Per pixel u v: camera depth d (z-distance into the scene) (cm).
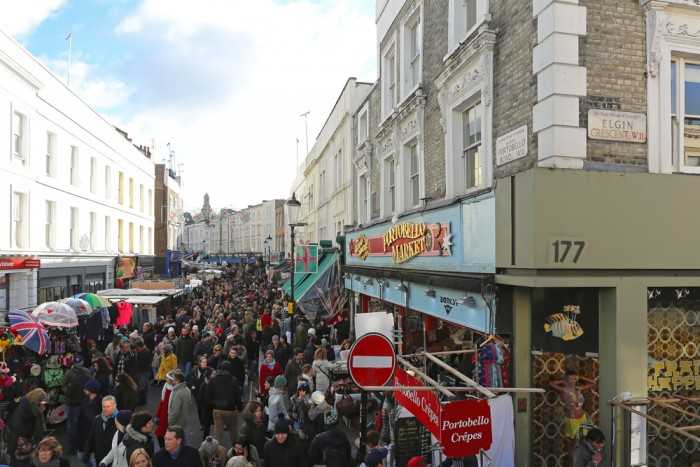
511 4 713
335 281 1839
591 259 595
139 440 575
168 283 2094
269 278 3728
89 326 1353
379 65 1467
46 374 974
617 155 623
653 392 628
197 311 1788
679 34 642
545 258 583
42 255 1848
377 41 1497
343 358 1127
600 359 632
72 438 839
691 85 668
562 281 590
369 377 491
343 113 1983
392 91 1379
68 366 1015
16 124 1698
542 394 648
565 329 638
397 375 618
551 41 609
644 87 636
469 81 834
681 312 641
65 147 2075
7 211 1611
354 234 1591
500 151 732
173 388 793
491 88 762
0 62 1548
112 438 642
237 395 830
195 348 1173
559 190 589
